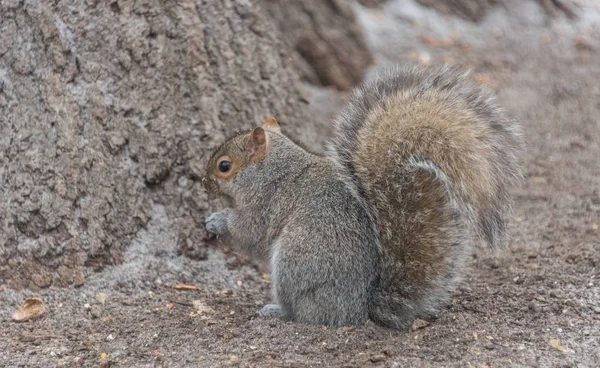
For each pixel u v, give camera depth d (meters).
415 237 8.72
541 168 15.52
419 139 8.69
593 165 15.58
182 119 10.95
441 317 9.17
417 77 9.36
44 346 8.48
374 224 8.91
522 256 11.49
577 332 8.66
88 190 10.12
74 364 8.05
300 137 12.34
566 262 11.05
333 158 9.22
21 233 9.77
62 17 10.27
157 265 10.39
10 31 10.10
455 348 8.28
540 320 9.02
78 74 10.30
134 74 10.66
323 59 19.05
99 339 8.66
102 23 10.50
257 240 9.79
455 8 24.61
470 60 21.67
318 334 8.68
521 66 21.52
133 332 8.84
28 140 9.94
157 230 10.59
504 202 8.84
